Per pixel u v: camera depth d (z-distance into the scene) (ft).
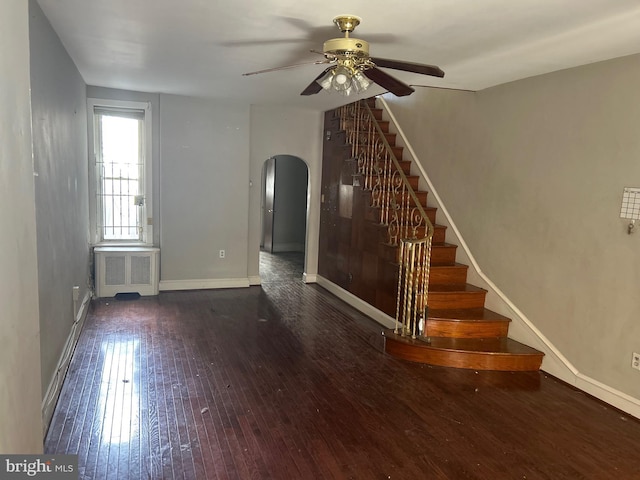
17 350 5.12
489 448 9.37
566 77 12.43
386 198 17.62
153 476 8.04
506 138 14.53
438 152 17.90
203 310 18.08
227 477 8.10
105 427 9.53
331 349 14.51
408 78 13.85
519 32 9.67
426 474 8.45
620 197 11.10
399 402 11.18
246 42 11.43
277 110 22.04
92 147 18.83
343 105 20.74
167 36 11.18
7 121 4.77
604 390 11.51
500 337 14.39
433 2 8.36
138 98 19.21
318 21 9.68
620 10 8.33
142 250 19.47
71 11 9.64
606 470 8.80
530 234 13.71
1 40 4.58
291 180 32.14
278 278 24.45
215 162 20.83
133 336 14.89
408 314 14.29
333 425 10.00
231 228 21.54
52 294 10.36
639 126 10.64
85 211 17.49
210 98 20.01
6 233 4.70
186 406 10.52
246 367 12.85
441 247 16.48
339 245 20.90
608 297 11.44
